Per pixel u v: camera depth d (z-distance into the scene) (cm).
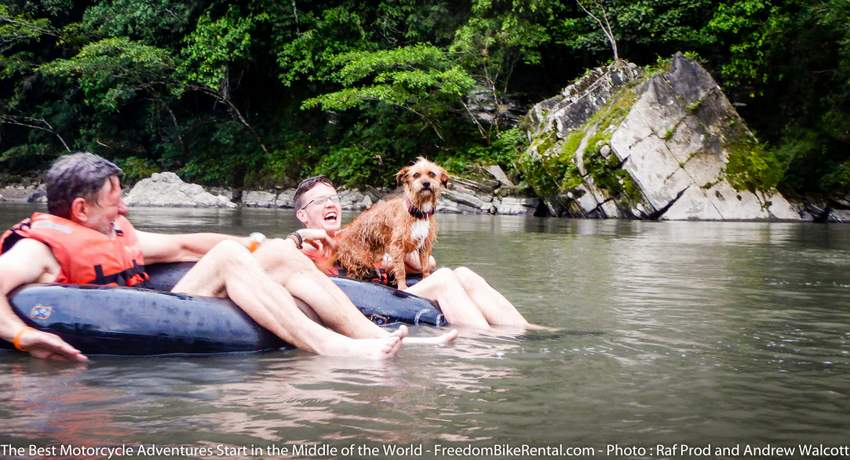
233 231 1047
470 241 967
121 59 2583
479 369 283
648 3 2283
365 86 2516
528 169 1886
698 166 1725
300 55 2547
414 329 377
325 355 312
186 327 312
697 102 1777
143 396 240
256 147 2792
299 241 402
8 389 249
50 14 3047
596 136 1781
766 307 448
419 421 213
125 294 315
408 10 2520
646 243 969
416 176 470
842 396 245
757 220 1700
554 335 359
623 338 349
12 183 2888
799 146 1834
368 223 476
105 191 335
